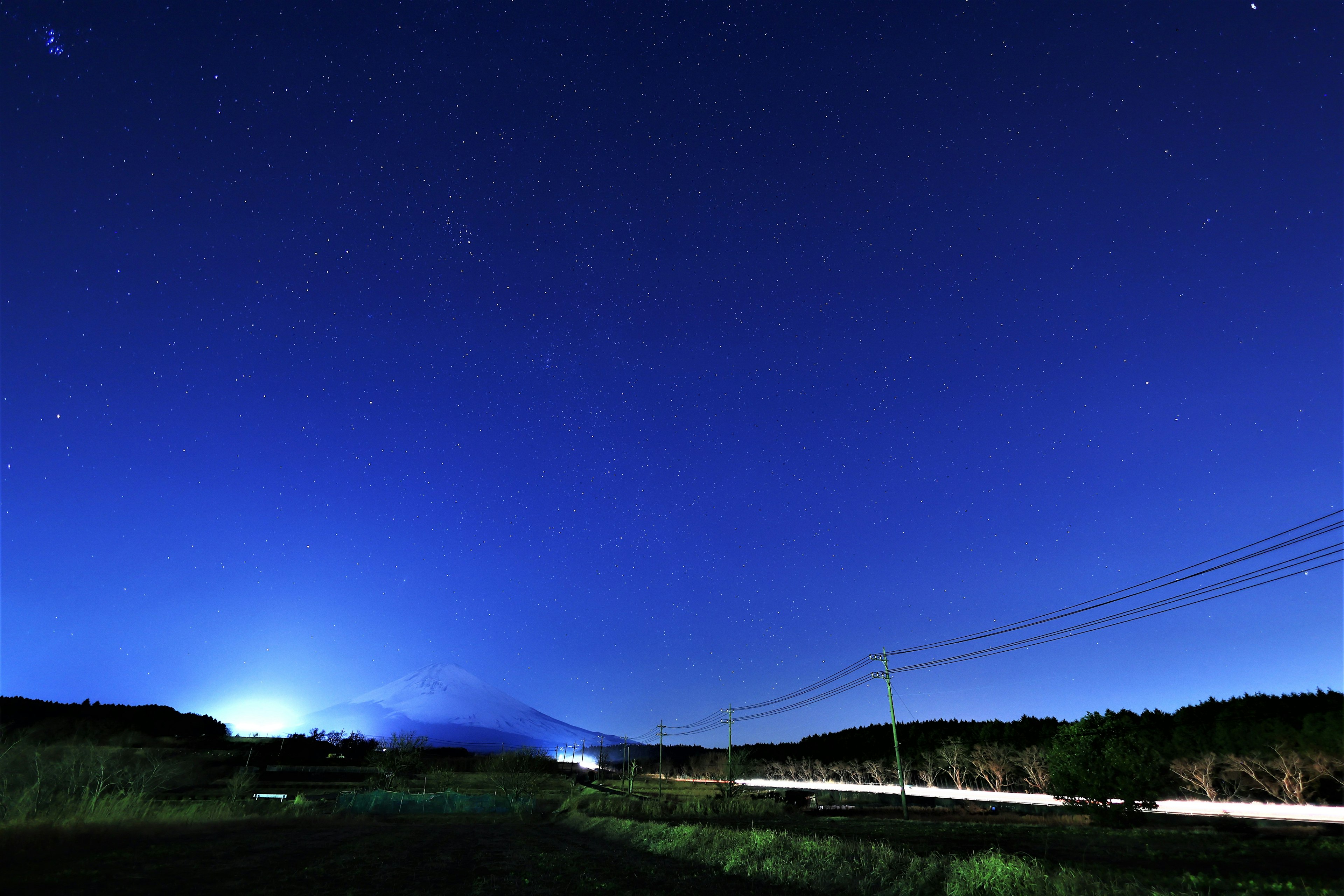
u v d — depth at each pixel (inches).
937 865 676.7
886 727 5649.6
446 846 1189.7
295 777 3585.1
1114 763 1489.9
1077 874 610.9
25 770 1238.3
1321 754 2357.3
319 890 639.8
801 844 882.8
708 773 6067.9
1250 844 1087.0
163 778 1577.3
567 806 2655.0
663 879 776.3
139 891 588.7
